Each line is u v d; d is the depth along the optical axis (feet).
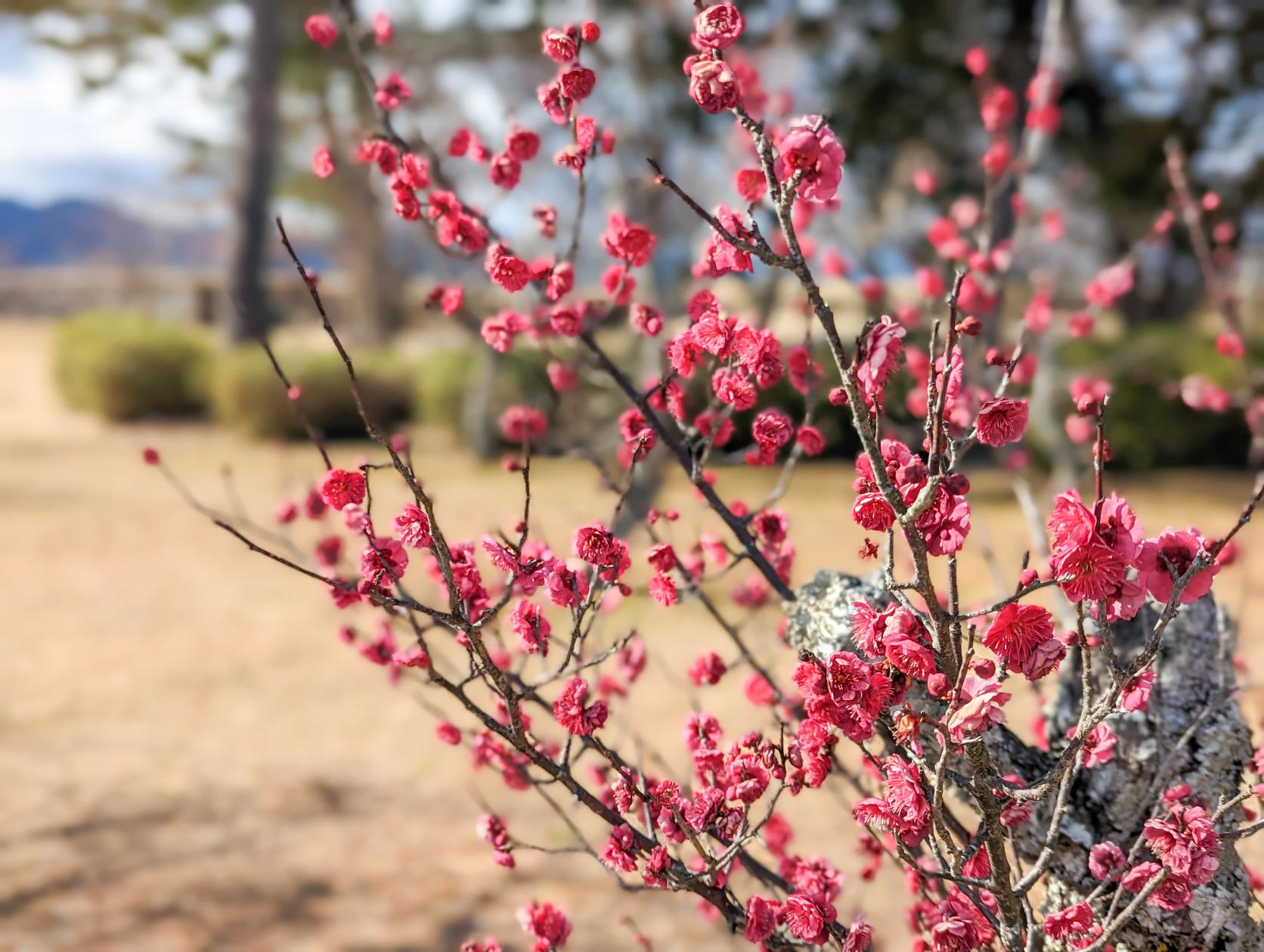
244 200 61.36
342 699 20.20
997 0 47.16
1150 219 49.08
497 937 12.44
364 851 14.47
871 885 12.34
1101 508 3.93
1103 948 4.87
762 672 6.67
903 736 4.28
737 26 4.02
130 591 27.71
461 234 6.73
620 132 39.14
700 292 5.49
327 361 56.03
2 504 38.29
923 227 39.50
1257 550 25.50
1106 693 4.12
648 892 13.34
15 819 15.08
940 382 4.44
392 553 4.97
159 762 17.35
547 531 30.53
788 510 37.37
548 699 16.05
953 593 4.06
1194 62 47.78
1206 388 13.58
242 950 12.00
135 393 60.64
